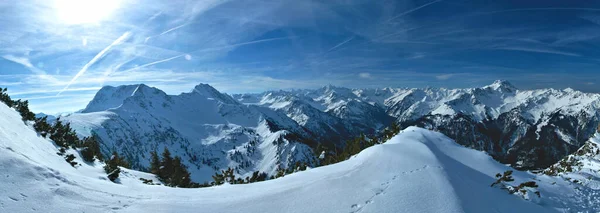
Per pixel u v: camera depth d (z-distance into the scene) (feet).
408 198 24.26
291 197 25.75
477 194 27.58
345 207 23.16
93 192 24.49
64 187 23.36
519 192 32.01
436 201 23.72
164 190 30.37
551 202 31.76
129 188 28.81
